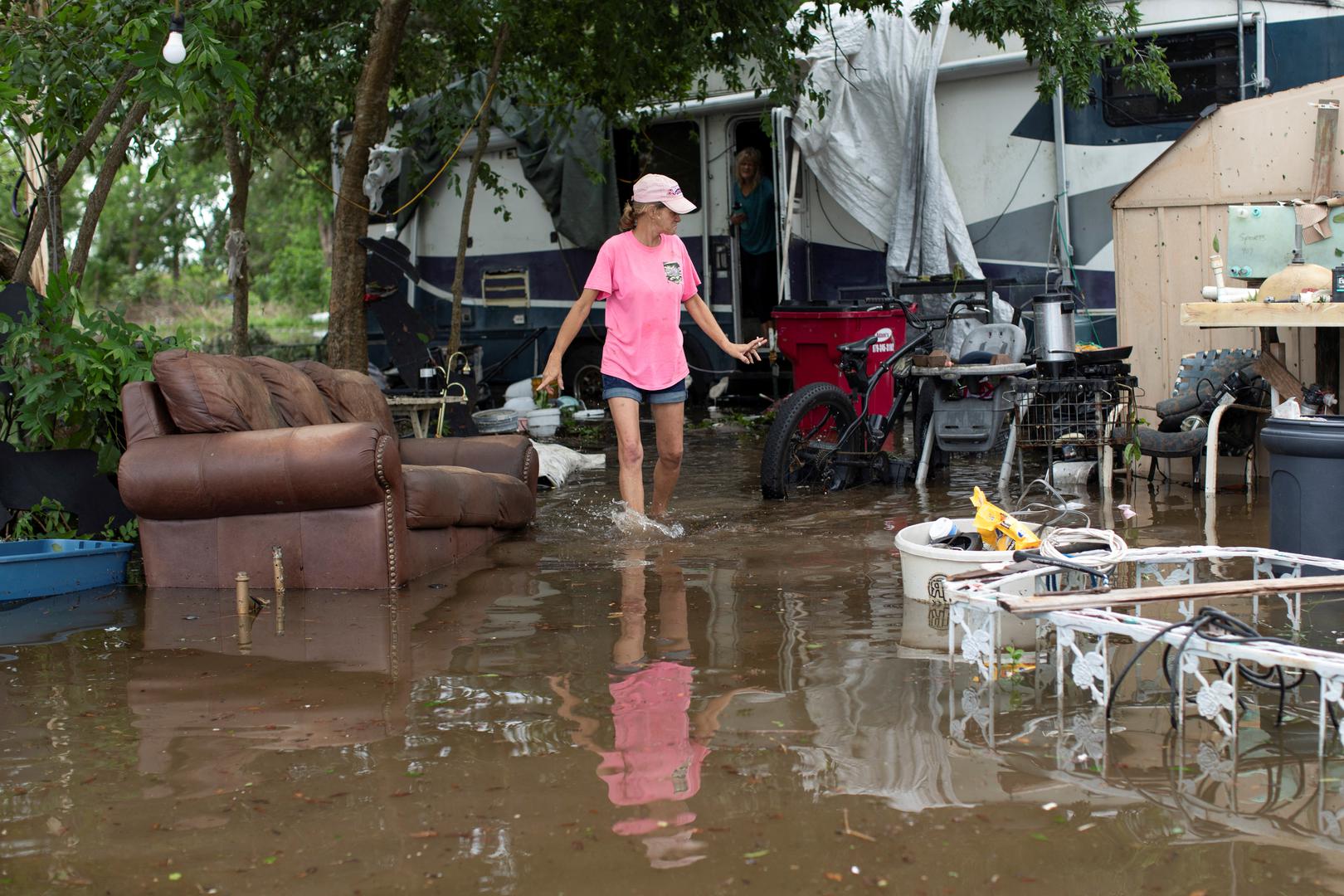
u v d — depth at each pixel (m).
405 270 10.15
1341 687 2.85
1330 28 9.12
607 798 2.74
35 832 2.65
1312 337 7.11
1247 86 9.33
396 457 5.12
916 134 10.62
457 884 2.36
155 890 2.37
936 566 4.34
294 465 5.04
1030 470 7.84
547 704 3.41
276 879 2.40
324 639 4.25
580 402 12.65
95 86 6.68
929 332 7.52
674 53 10.05
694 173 12.45
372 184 13.60
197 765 3.02
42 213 6.62
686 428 11.09
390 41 9.73
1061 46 8.71
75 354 5.73
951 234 10.52
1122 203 7.50
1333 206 6.68
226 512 5.21
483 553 5.80
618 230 12.43
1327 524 4.45
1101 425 6.84
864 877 2.35
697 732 3.14
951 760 2.91
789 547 5.59
